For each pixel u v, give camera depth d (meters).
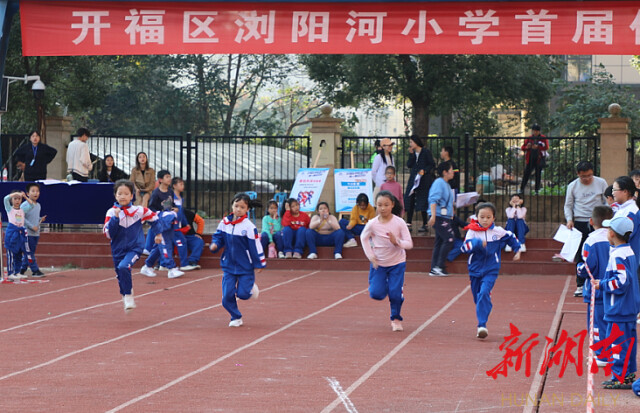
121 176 18.62
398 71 28.52
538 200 19.08
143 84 39.06
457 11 14.16
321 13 14.42
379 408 6.33
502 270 15.68
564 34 13.93
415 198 17.12
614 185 8.83
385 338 9.39
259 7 14.52
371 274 9.92
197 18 14.62
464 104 28.41
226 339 9.30
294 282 14.54
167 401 6.54
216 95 40.47
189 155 17.97
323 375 7.48
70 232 17.42
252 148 26.56
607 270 7.00
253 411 6.24
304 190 17.84
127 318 10.81
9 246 14.56
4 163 20.38
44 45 14.91
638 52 13.71
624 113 26.89
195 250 16.20
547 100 29.41
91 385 7.09
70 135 20.66
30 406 6.38
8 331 9.84
